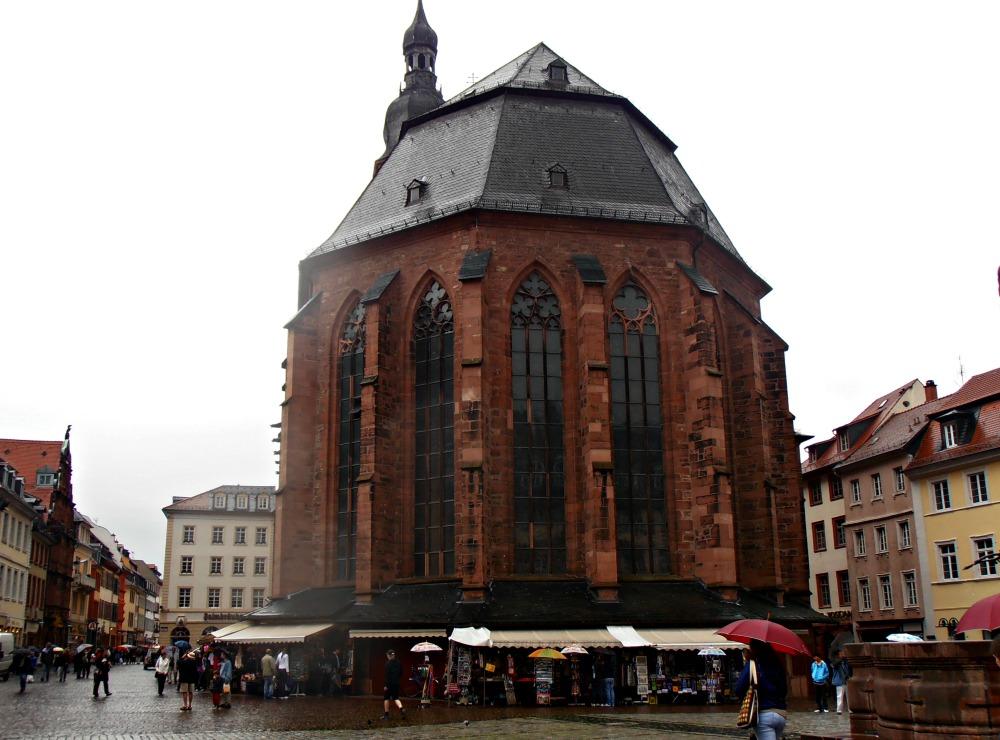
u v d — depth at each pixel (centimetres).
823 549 8231
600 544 4294
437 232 4919
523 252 4819
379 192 5525
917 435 6588
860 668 1914
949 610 6209
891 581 7031
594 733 2591
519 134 5256
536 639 3894
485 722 2992
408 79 7131
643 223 4922
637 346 4847
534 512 4562
